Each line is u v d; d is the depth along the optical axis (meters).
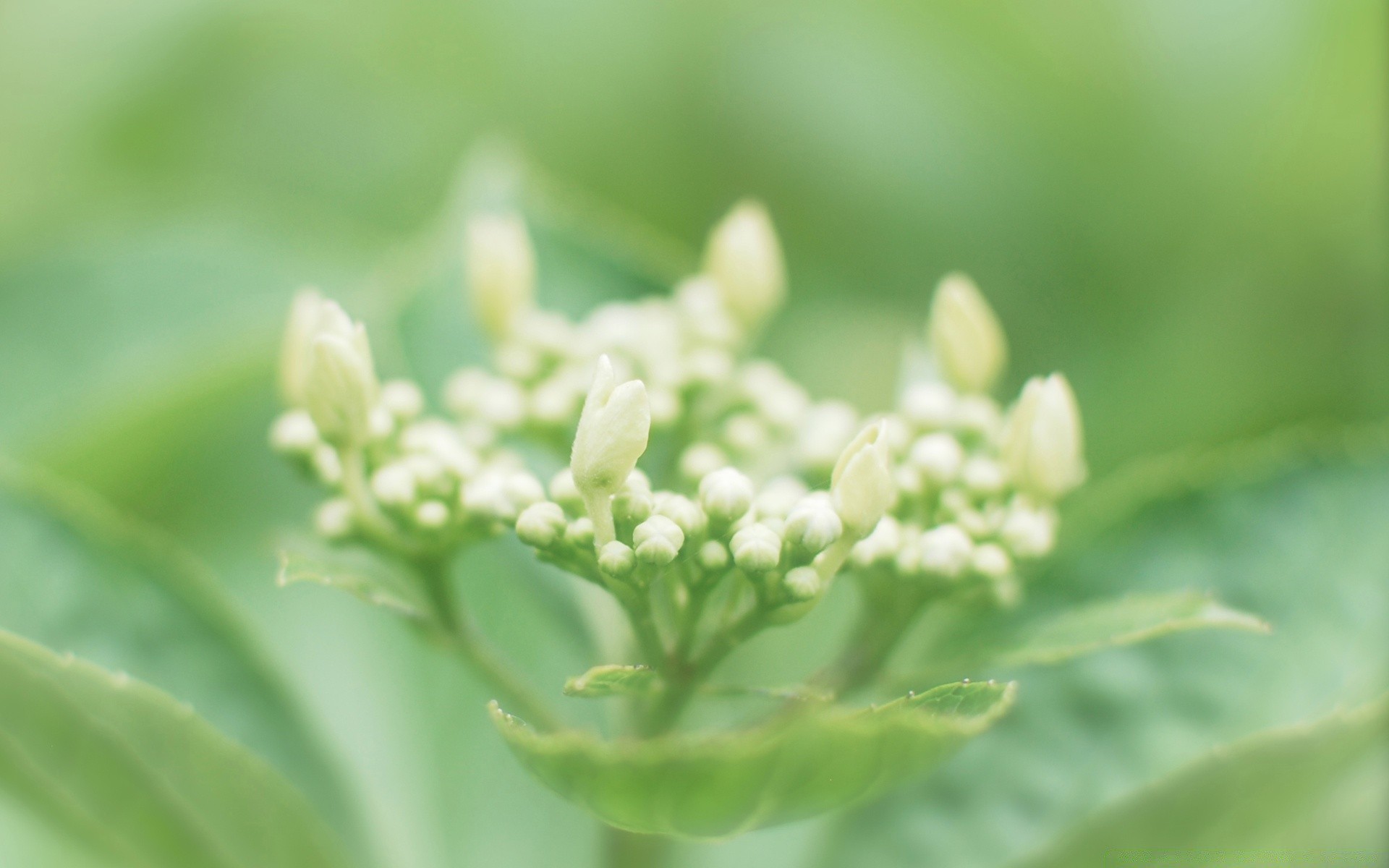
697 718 0.35
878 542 0.31
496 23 0.44
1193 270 0.42
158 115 0.43
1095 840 0.32
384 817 0.35
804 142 0.43
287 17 0.44
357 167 0.43
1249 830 0.33
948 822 0.34
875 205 0.43
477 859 0.35
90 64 0.42
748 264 0.34
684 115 0.43
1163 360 0.41
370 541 0.32
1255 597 0.34
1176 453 0.40
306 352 0.32
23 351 0.38
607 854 0.33
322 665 0.36
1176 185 0.43
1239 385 0.40
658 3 0.44
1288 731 0.31
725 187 0.43
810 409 0.37
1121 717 0.34
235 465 0.38
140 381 0.36
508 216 0.37
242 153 0.43
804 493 0.32
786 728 0.28
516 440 0.35
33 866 0.35
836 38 0.44
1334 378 0.40
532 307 0.37
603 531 0.30
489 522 0.31
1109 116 0.43
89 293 0.39
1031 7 0.44
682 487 0.34
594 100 0.43
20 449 0.36
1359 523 0.34
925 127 0.43
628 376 0.34
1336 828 0.35
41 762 0.31
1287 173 0.42
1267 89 0.42
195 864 0.32
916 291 0.42
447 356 0.36
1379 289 0.41
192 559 0.37
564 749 0.29
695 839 0.30
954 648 0.34
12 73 0.42
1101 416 0.40
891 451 0.33
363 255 0.40
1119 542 0.34
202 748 0.31
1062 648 0.31
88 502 0.34
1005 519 0.32
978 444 0.33
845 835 0.34
